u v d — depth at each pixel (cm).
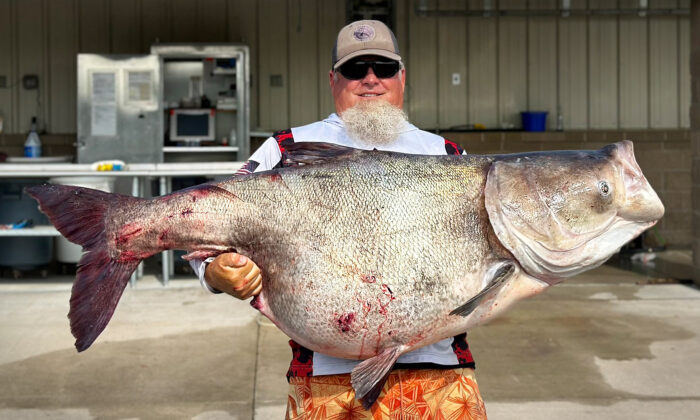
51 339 514
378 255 155
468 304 150
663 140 1024
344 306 154
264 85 1026
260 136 986
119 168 721
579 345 492
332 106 1033
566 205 154
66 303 636
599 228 155
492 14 1022
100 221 161
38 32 1002
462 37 1033
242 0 1020
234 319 567
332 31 1028
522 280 158
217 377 430
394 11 1012
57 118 1005
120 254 161
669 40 1044
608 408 377
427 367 178
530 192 154
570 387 408
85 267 159
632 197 155
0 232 700
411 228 156
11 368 448
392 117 191
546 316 573
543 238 153
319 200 159
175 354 476
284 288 158
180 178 819
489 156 164
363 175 161
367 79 195
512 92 1039
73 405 385
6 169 711
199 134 954
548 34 1037
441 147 198
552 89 1040
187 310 600
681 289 686
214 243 161
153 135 934
